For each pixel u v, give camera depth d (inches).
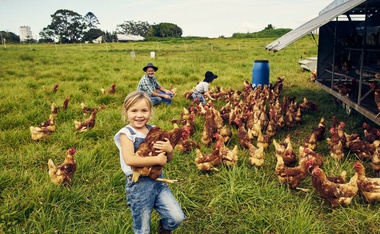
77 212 152.8
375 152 184.5
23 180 176.1
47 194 158.7
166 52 1298.0
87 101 355.6
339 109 333.7
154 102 352.5
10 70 616.1
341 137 218.8
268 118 301.3
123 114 110.4
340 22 392.2
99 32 4328.3
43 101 344.8
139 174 103.5
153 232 135.9
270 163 209.0
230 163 195.3
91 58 997.2
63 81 498.6
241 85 499.2
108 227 135.8
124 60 904.9
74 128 263.1
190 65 743.1
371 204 155.9
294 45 1423.5
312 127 282.7
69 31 4402.1
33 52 1261.1
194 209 156.6
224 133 241.9
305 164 169.6
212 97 393.1
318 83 387.9
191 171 195.8
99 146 220.4
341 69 346.9
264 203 159.0
